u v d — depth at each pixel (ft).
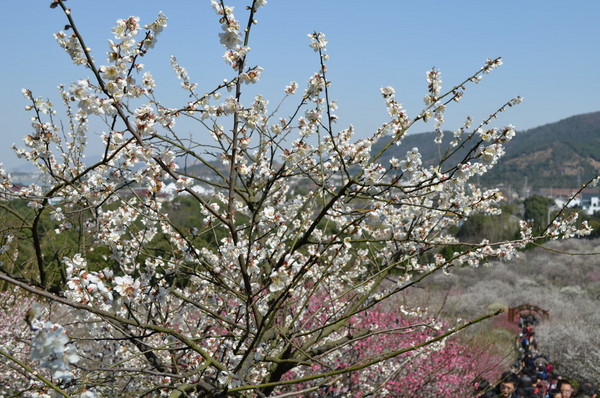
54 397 7.86
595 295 63.72
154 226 12.05
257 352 10.55
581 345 36.70
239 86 10.25
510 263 86.02
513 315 44.04
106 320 9.12
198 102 10.68
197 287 14.37
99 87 8.68
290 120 12.54
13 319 18.28
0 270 11.32
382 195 11.12
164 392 11.62
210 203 12.34
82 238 12.20
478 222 78.89
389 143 10.84
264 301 13.26
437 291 53.26
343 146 13.29
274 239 13.20
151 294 10.18
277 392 12.94
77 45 8.63
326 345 13.24
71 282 8.67
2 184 12.75
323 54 10.56
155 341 12.66
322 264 13.16
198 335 12.46
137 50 8.84
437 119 11.91
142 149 9.10
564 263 82.74
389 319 25.66
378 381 22.56
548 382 26.48
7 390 12.85
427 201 13.43
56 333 5.90
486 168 10.00
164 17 8.83
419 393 22.04
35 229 11.44
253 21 10.05
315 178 13.29
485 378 28.04
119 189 10.47
